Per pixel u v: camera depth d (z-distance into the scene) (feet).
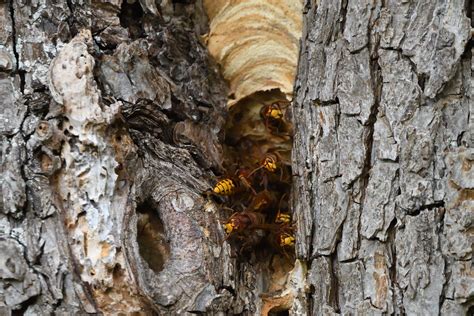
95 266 2.54
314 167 2.65
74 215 2.56
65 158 2.57
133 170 2.61
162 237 2.66
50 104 2.59
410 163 2.53
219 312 2.61
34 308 2.54
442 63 2.51
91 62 2.56
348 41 2.61
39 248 2.55
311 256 2.64
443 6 2.53
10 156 2.57
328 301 2.60
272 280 2.74
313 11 2.70
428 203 2.52
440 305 2.50
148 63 2.70
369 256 2.57
